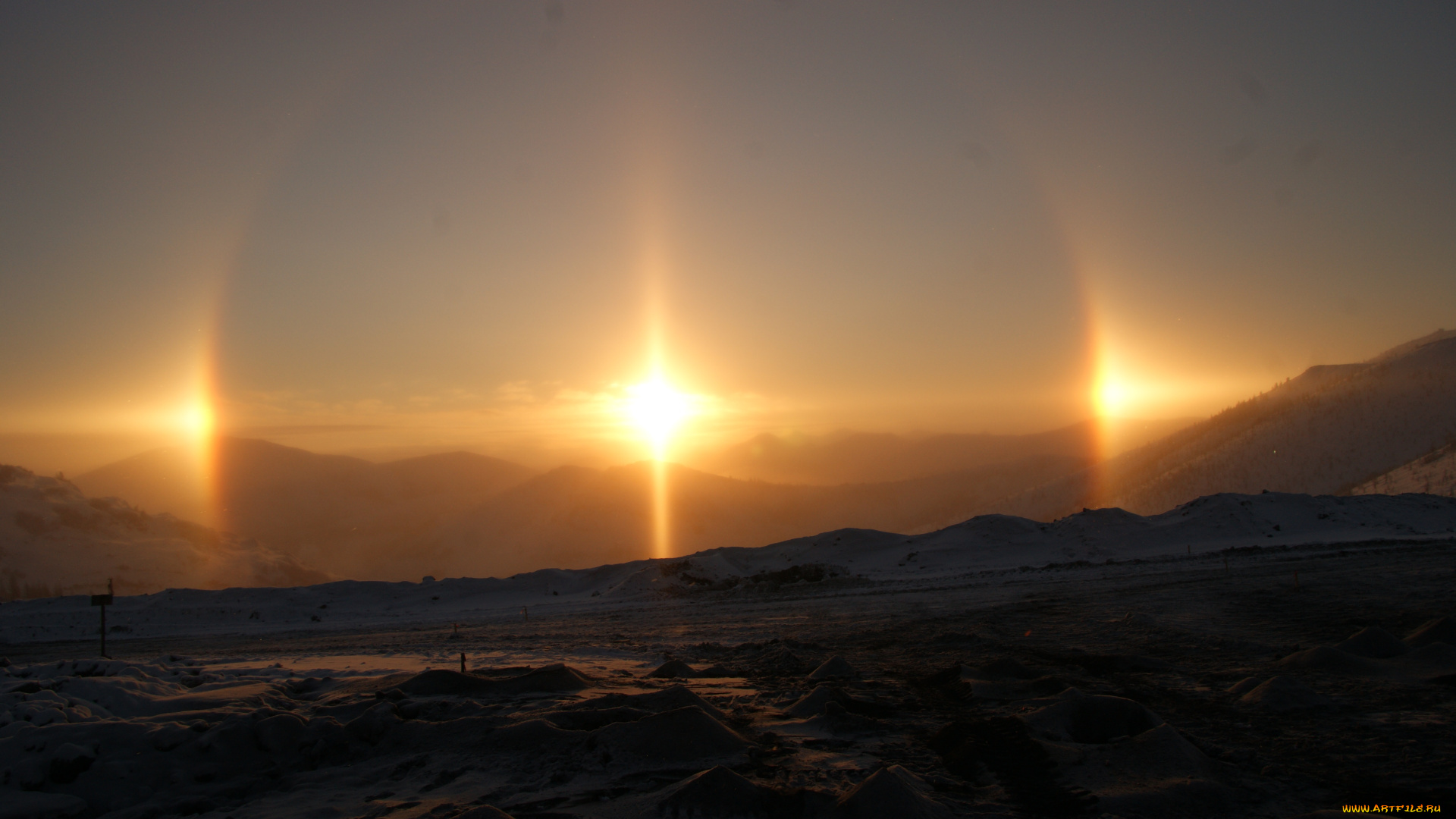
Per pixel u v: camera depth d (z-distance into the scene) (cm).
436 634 3188
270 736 1048
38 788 923
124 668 1491
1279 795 802
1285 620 2005
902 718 1188
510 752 1002
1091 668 1522
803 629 2561
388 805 855
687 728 1006
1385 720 1039
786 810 780
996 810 781
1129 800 787
